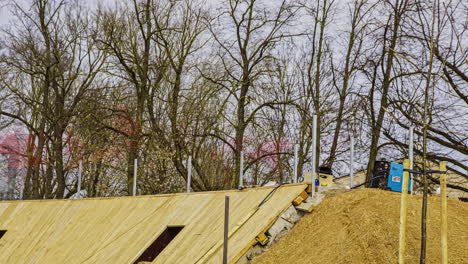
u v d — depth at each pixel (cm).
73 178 3488
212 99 3077
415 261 940
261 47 3036
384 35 2359
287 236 1205
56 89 3262
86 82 3522
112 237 1548
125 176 3091
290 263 1080
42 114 3192
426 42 2042
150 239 1427
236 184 2775
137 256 1353
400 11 2266
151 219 1559
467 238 998
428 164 2217
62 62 3306
